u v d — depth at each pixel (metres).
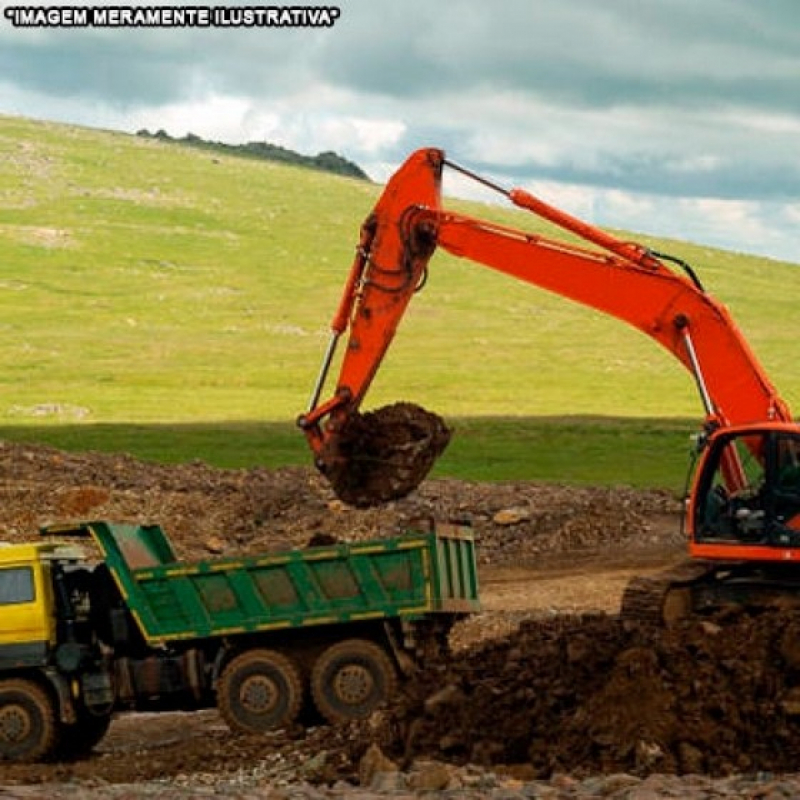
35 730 27.78
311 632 27.89
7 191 194.38
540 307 157.25
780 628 23.66
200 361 125.19
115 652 28.55
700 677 23.00
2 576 27.97
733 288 176.62
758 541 26.12
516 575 46.38
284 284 162.88
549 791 20.34
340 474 29.47
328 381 117.06
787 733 22.23
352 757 23.83
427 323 145.50
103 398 106.31
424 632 27.72
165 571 28.00
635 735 22.44
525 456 77.00
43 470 56.38
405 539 27.42
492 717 23.48
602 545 49.56
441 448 29.92
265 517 52.34
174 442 82.12
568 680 23.86
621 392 114.50
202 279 163.12
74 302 150.12
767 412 27.88
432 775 21.23
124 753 28.03
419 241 29.66
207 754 26.14
